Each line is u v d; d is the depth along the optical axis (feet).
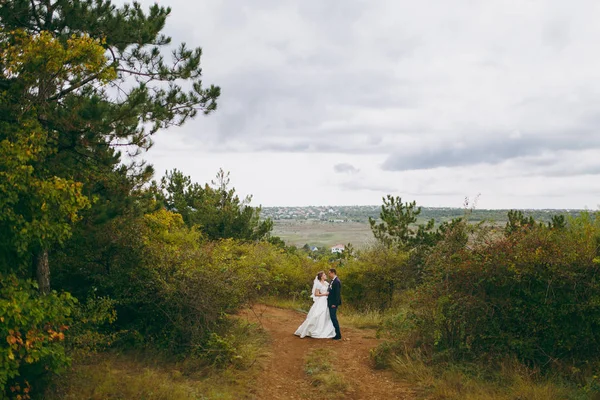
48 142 26.63
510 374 26.68
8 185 20.74
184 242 42.34
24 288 22.22
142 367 28.35
